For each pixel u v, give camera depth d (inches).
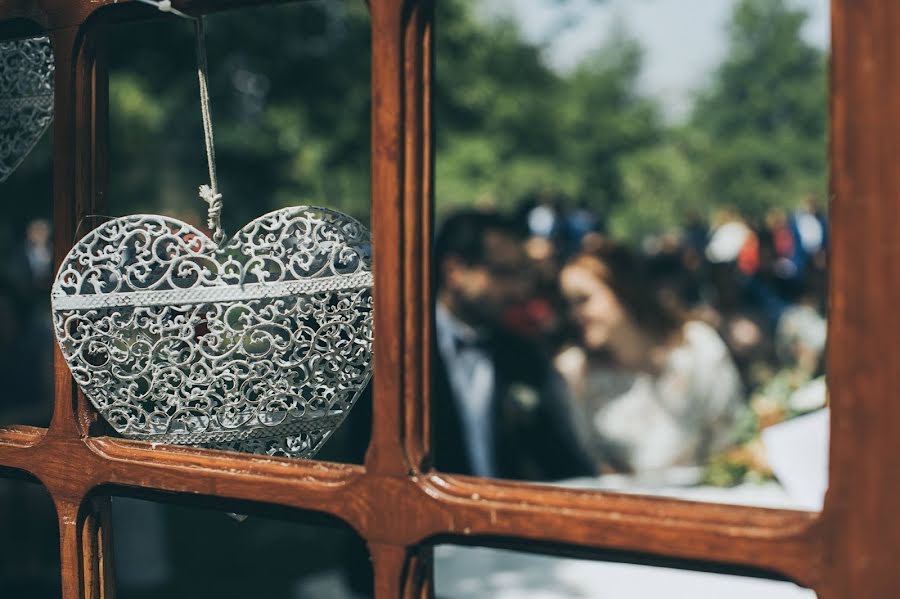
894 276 24.0
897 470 24.1
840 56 24.4
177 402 34.0
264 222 33.0
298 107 336.5
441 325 145.6
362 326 33.1
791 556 25.4
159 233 33.6
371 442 31.0
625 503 27.8
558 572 91.6
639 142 1233.4
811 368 273.3
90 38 36.8
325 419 33.6
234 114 344.8
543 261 230.2
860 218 24.3
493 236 153.8
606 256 163.6
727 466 120.2
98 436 36.6
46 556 180.1
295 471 32.3
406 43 30.7
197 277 33.4
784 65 1579.7
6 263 319.6
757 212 1448.1
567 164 924.0
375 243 31.0
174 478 34.1
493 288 153.3
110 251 34.3
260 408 33.5
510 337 161.2
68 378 36.4
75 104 36.8
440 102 473.1
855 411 24.5
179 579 193.6
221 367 33.3
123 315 34.1
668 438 157.8
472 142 698.2
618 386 159.3
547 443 161.9
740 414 156.3
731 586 85.4
